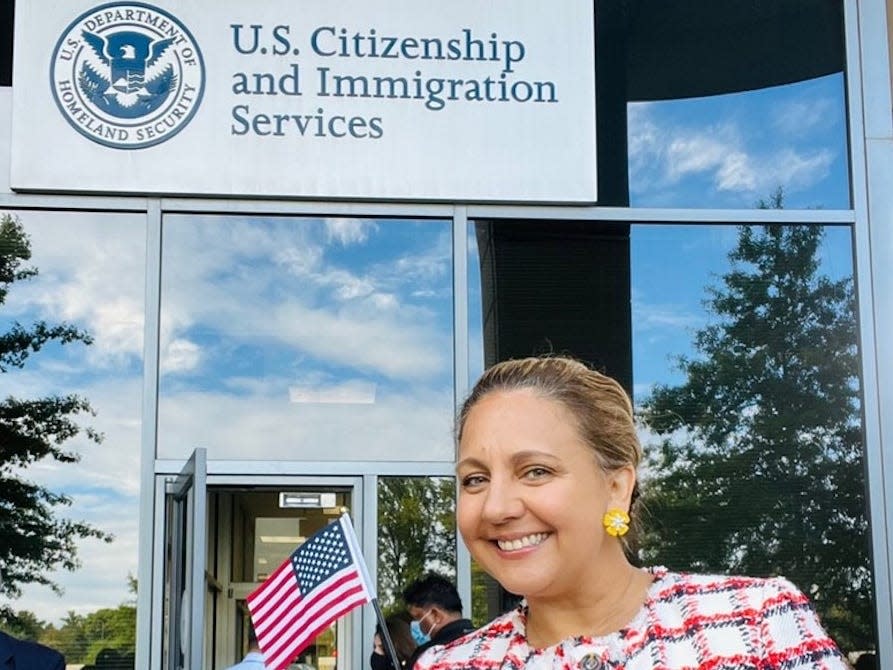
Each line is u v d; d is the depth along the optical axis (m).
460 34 6.12
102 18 6.01
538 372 1.47
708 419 5.99
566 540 1.40
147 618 5.66
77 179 5.91
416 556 5.84
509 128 6.09
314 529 6.02
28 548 5.68
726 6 6.38
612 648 1.39
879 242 6.16
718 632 1.37
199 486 4.97
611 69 6.28
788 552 5.88
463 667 1.50
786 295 6.13
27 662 3.62
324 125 6.03
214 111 6.00
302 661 5.77
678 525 5.87
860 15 6.36
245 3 6.07
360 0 6.11
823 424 6.01
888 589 5.81
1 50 6.05
